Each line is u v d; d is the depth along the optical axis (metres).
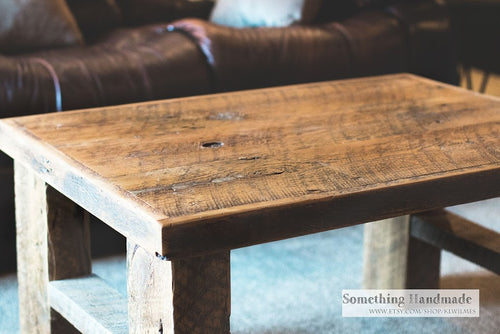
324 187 1.08
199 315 1.05
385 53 2.58
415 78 1.85
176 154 1.23
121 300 1.33
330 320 1.71
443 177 1.14
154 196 1.03
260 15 2.76
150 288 1.06
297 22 2.68
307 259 2.06
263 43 2.39
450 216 1.70
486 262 1.54
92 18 3.03
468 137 1.34
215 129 1.38
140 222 0.98
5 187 1.92
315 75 2.47
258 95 1.65
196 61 2.27
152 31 2.79
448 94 1.68
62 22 2.69
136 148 1.26
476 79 3.65
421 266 1.75
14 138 1.37
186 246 0.96
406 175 1.14
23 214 1.48
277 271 1.98
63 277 1.44
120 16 3.12
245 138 1.32
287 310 1.76
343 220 1.07
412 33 2.63
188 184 1.08
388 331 1.66
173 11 3.22
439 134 1.36
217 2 3.05
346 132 1.36
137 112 1.51
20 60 2.10
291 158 1.21
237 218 0.99
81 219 1.44
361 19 2.64
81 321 1.30
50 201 1.39
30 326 1.55
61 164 1.19
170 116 1.48
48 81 2.02
